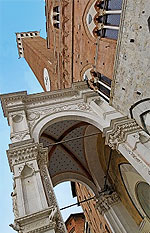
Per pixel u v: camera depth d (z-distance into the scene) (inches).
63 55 1018.1
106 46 620.7
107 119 554.9
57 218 329.4
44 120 575.5
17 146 462.0
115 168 736.3
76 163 770.8
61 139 714.8
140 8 446.9
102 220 856.9
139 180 658.2
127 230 625.9
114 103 597.3
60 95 684.7
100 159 800.3
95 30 680.4
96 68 694.5
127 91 529.0
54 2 1075.3
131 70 501.7
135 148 451.2
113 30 603.5
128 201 700.0
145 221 641.6
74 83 712.4
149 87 449.7
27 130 523.8
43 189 376.5
